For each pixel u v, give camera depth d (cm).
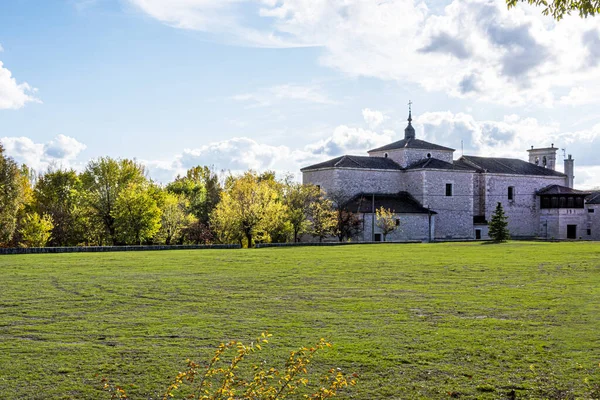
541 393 1141
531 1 1184
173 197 7244
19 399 1143
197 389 1188
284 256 4028
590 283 2484
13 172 5728
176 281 2677
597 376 1222
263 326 1703
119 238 6397
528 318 1770
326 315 1856
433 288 2422
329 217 6788
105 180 6769
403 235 7181
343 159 7569
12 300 2164
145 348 1472
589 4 1135
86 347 1485
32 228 5975
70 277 2827
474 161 8588
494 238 6259
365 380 1230
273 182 7844
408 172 7725
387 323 1728
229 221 6328
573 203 8412
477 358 1363
